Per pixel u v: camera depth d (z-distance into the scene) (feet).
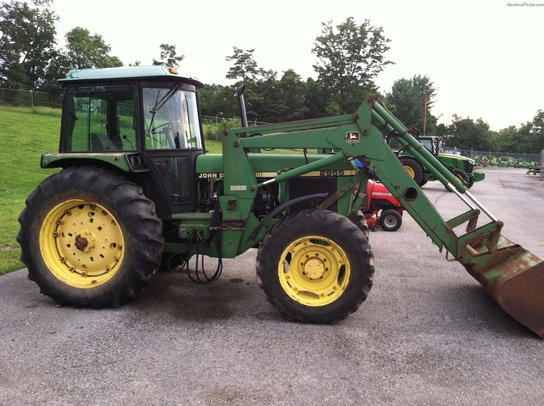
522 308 12.21
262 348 11.25
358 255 12.53
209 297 15.15
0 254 19.63
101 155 13.84
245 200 13.76
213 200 15.52
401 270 18.94
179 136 15.30
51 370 10.09
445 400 9.11
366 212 27.68
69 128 15.14
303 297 13.01
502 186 66.64
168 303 14.51
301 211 13.17
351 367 10.36
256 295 15.42
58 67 162.50
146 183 14.93
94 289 13.73
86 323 12.71
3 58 150.20
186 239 14.96
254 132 13.57
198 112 16.52
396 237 26.35
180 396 9.12
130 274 13.51
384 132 14.38
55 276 13.97
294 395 9.20
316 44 172.76
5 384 9.51
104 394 9.18
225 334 12.07
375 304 14.62
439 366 10.47
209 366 10.32
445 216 34.60
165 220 15.03
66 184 13.79
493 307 14.40
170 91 14.89
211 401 8.96
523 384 9.75
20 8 152.97
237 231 13.89
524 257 13.05
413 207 13.44
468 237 13.50
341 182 14.58
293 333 12.19
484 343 11.73
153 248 13.60
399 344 11.59
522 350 11.36
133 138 14.53
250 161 14.79
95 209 14.12
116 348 11.16
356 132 13.24
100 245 14.15
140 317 13.24
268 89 148.05
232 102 140.46
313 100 169.27
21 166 47.01
